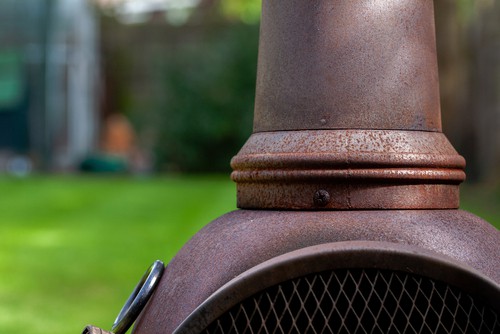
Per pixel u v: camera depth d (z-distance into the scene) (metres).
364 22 2.78
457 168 2.84
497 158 16.50
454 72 15.21
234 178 2.91
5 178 19.00
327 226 2.61
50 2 23.52
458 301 2.51
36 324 5.97
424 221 2.67
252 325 2.51
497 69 16.67
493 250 2.69
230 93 21.27
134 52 27.02
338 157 2.67
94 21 26.42
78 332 5.74
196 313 2.48
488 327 2.53
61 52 24.38
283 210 2.75
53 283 7.47
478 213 10.80
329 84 2.76
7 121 24.28
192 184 16.50
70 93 24.86
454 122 15.47
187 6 27.34
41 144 24.39
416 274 2.46
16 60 23.88
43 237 10.12
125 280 7.54
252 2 27.73
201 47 22.42
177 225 10.71
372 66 2.77
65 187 15.76
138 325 2.86
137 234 10.09
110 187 15.67
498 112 16.55
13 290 7.18
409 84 2.80
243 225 2.73
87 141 26.52
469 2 17.27
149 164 23.05
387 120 2.76
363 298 2.47
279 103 2.83
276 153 2.75
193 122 21.36
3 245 9.56
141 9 27.59
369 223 2.62
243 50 21.31
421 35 2.85
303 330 2.49
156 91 24.30
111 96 27.52
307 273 2.45
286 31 2.84
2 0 23.45
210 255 2.71
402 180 2.70
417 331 2.52
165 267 2.97
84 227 10.91
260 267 2.46
